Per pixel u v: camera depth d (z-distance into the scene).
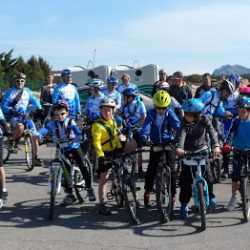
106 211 5.68
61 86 8.46
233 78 8.20
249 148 5.62
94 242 4.68
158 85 8.41
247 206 5.44
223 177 7.80
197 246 4.54
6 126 6.04
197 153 5.22
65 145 5.82
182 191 5.45
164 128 5.71
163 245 4.58
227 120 7.79
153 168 5.81
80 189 6.27
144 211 5.83
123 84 9.20
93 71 15.78
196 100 5.34
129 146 5.75
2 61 43.25
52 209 5.46
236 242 4.65
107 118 5.66
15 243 4.66
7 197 6.58
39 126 9.98
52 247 4.54
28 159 8.59
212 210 5.84
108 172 5.68
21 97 8.60
